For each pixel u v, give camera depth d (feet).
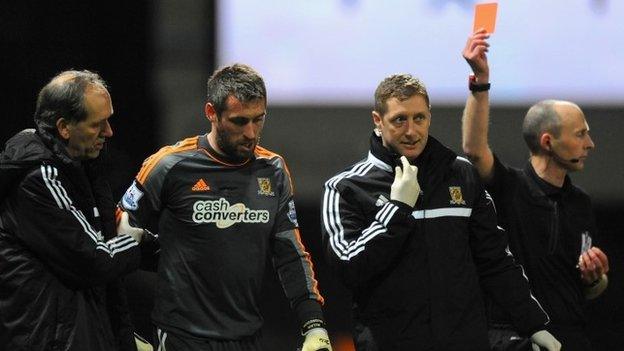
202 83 83.82
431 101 80.53
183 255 43.34
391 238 42.06
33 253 40.32
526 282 45.73
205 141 44.01
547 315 47.26
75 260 39.99
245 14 81.82
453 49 80.12
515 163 80.33
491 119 80.74
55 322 40.16
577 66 79.92
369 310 43.98
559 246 49.37
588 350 49.83
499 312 48.93
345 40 81.25
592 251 48.93
